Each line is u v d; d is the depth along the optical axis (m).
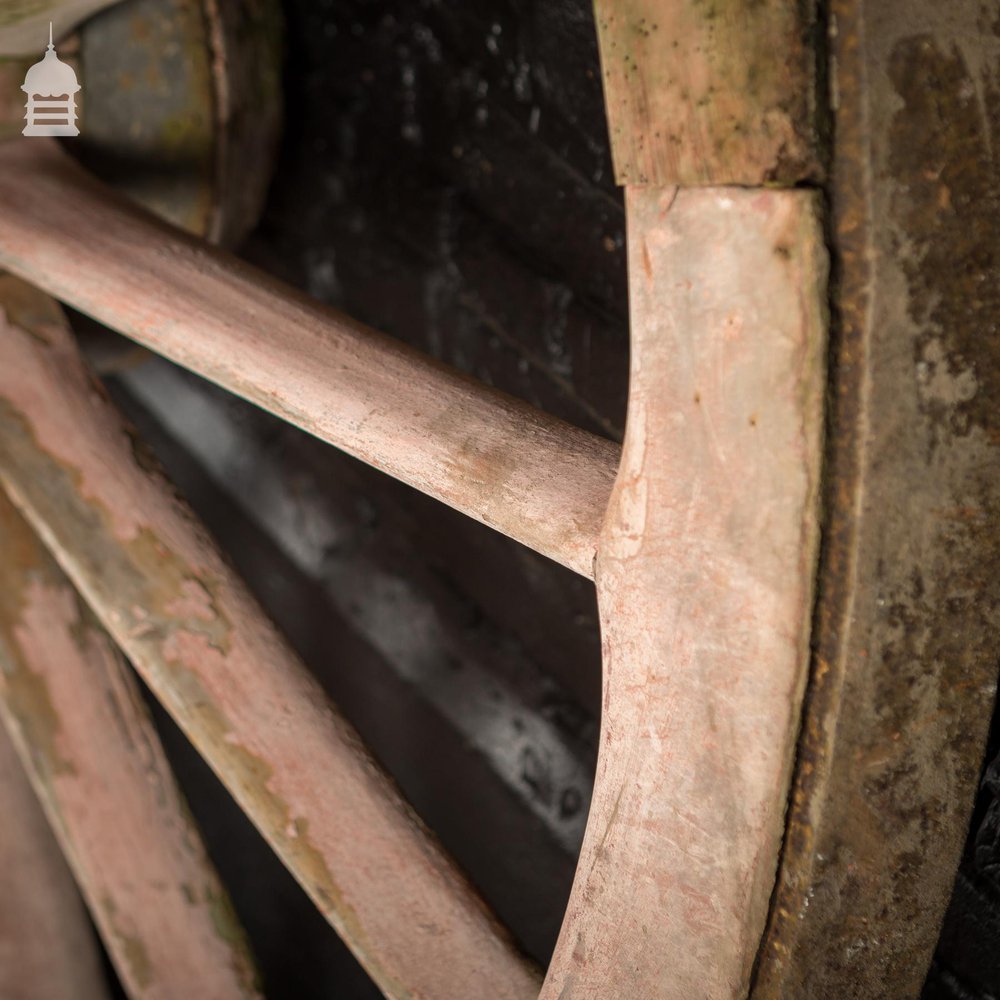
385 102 1.33
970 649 0.55
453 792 1.48
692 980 0.60
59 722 1.00
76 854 1.00
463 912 0.79
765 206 0.47
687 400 0.52
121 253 0.83
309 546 1.71
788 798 0.54
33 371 0.95
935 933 0.62
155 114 1.17
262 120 1.31
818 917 0.56
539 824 1.39
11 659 1.00
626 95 0.51
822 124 0.45
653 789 0.60
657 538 0.55
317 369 0.70
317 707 0.85
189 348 0.76
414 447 0.65
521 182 1.19
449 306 1.32
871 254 0.46
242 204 1.36
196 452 1.90
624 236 1.09
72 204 0.90
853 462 0.49
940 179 0.47
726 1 0.45
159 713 1.97
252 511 1.80
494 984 0.77
